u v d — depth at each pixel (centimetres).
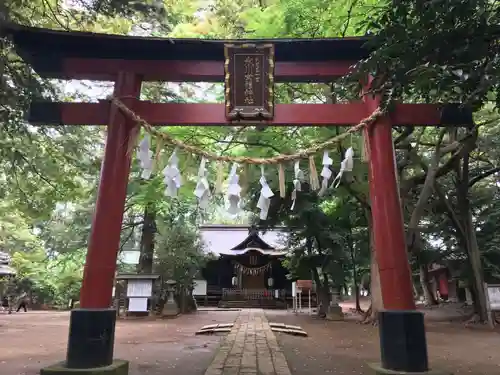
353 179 1404
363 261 2188
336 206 1994
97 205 633
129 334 1253
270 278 3509
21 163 1126
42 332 1312
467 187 1590
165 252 2364
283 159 613
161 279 2281
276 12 1034
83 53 688
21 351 913
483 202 1795
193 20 1209
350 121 675
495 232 1811
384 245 619
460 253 1927
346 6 980
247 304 3250
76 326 584
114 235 626
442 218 1944
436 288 3312
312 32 1071
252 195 1719
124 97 671
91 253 615
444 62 443
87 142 1320
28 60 681
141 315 1992
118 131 656
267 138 1385
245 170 618
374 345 1027
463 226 1606
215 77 705
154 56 692
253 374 637
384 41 479
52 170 1250
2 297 2842
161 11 842
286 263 2372
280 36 1074
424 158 1769
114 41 661
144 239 2298
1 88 645
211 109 677
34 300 2947
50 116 679
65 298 2942
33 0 834
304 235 1947
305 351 922
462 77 421
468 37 420
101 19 954
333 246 1942
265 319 1712
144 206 2009
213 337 1177
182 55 692
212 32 1194
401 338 579
